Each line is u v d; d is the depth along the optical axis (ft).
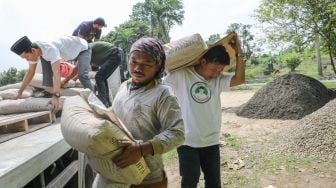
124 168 5.85
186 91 9.57
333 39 44.21
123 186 6.23
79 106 6.38
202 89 9.50
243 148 19.60
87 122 5.66
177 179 15.61
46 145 8.43
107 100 17.31
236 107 37.83
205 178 9.92
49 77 14.25
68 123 5.99
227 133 23.79
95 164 6.18
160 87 6.48
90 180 12.21
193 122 9.39
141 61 6.24
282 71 91.86
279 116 30.22
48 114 11.87
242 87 65.77
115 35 99.35
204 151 9.71
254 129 25.50
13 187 6.41
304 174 14.94
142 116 6.41
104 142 5.41
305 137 18.20
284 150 17.94
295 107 30.40
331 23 42.88
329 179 14.29
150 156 6.49
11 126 10.04
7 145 8.61
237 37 10.61
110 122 5.68
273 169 15.71
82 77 15.98
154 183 6.64
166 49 9.61
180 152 9.53
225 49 9.91
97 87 17.13
